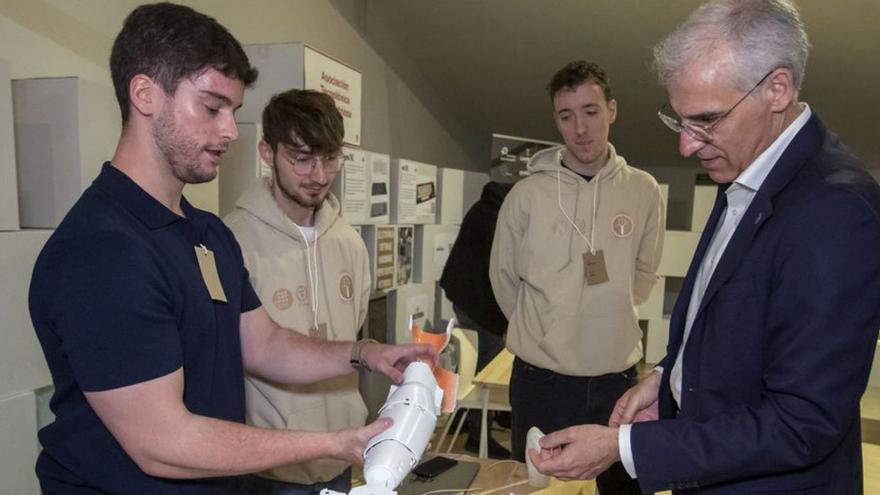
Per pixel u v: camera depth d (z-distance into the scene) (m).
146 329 0.77
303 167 1.33
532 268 1.86
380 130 3.93
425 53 4.25
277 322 1.35
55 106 1.24
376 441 0.87
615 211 1.84
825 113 4.18
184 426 0.78
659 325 4.04
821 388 0.77
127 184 0.83
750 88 0.81
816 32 3.41
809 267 0.77
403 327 3.12
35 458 1.17
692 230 4.01
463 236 2.94
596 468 0.93
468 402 2.54
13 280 1.12
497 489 1.35
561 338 1.81
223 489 0.97
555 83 1.85
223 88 0.84
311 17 3.04
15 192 1.16
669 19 3.50
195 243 0.93
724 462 0.83
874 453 1.58
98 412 0.77
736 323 0.86
